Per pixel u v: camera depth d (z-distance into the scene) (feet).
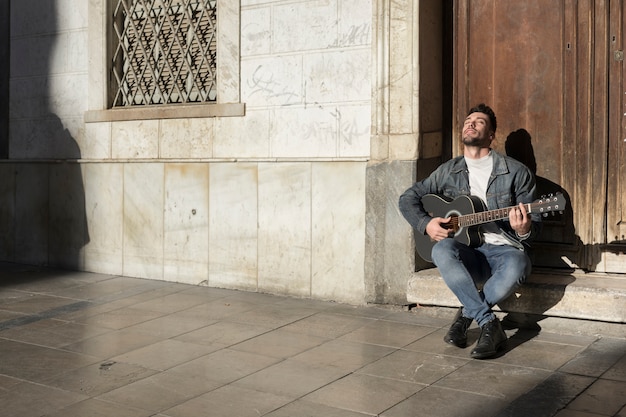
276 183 21.84
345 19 20.71
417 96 19.63
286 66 21.71
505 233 17.24
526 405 13.20
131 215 24.68
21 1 26.81
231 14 22.56
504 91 19.61
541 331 17.90
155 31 24.64
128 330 18.44
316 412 13.05
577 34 18.61
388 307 20.15
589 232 18.69
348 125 20.79
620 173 18.31
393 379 14.67
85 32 25.52
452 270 16.66
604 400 13.37
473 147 17.80
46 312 20.31
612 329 17.20
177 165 23.63
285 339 17.48
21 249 27.14
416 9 19.56
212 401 13.64
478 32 19.90
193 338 17.67
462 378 14.67
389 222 19.95
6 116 27.20
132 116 24.47
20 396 13.99
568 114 18.80
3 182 27.20
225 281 22.95
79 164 25.70
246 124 22.45
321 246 21.20
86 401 13.70
